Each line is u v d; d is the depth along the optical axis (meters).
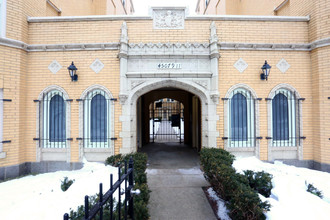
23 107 5.96
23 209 3.22
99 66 6.18
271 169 4.92
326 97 5.75
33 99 6.11
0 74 5.46
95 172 4.54
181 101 10.94
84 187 3.72
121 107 6.12
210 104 6.16
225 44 6.17
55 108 6.24
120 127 6.11
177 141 11.70
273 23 6.34
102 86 6.13
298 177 4.23
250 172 3.95
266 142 6.14
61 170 6.02
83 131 6.12
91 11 10.09
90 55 6.19
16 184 4.59
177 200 4.02
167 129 19.05
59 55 6.18
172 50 6.20
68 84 6.15
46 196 3.78
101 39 6.24
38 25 6.23
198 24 6.34
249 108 6.27
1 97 5.50
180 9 6.36
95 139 6.21
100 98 6.29
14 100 5.70
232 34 6.29
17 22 5.78
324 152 5.73
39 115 6.08
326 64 5.75
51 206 3.28
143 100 10.28
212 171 3.83
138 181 3.45
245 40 6.29
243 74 6.21
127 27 6.28
